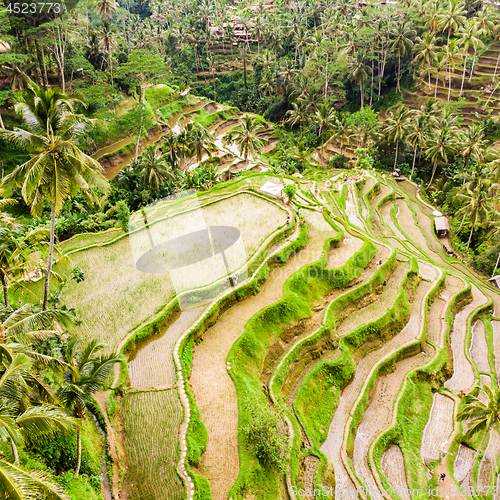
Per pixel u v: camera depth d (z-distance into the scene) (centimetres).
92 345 2183
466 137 7019
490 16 8481
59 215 4600
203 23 13212
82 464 2217
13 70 5925
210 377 2841
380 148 8475
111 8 8119
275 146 9575
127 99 8206
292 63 10906
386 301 4184
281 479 2495
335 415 3306
